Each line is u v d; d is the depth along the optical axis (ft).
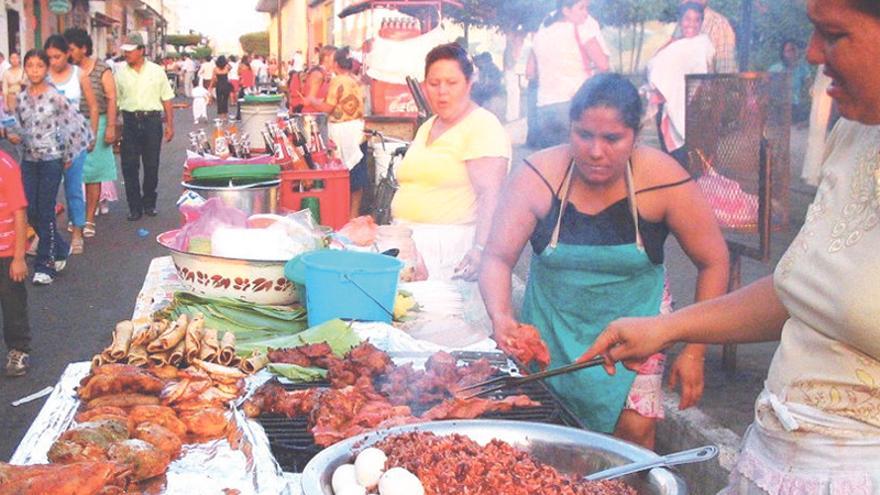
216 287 11.57
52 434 7.41
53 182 24.35
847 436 5.16
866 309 4.85
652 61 20.34
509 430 6.82
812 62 4.90
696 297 9.45
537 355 8.98
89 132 25.53
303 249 12.05
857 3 4.50
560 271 9.67
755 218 13.91
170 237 12.59
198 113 85.56
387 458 6.11
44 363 18.48
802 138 21.93
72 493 6.02
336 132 28.99
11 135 24.06
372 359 8.97
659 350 6.70
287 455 7.41
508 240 9.74
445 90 14.64
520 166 9.77
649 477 6.07
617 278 9.52
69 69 28.32
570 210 9.44
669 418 13.26
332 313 10.79
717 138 14.07
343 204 19.71
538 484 5.96
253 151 24.68
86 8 111.45
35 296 23.53
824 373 5.23
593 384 9.63
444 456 6.10
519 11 30.42
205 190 16.28
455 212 15.06
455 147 14.71
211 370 8.46
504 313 9.35
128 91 33.17
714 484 11.80
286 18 155.33
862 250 4.94
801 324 5.41
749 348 17.04
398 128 32.96
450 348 10.17
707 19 20.29
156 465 6.72
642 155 9.21
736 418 13.17
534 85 23.98
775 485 5.46
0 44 72.18
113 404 7.89
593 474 6.32
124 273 26.03
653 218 9.30
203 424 7.63
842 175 5.29
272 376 8.94
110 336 20.29
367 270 10.71
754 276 18.38
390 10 34.30
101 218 34.40
